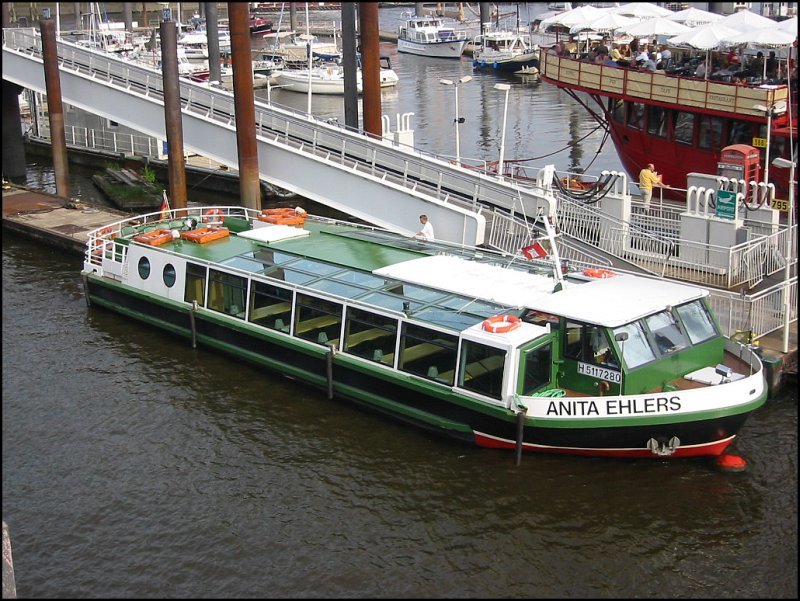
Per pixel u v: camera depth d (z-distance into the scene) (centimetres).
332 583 1752
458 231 3203
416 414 2264
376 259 2706
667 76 3834
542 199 3133
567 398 2038
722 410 1994
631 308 2127
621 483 2034
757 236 2967
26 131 6269
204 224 3170
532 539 1869
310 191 3709
